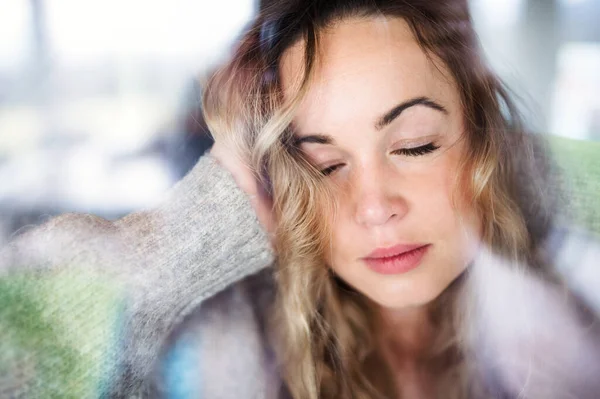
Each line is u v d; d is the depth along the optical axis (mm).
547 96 761
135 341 581
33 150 853
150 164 832
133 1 808
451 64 642
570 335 759
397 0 604
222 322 755
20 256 560
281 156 651
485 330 768
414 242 660
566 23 757
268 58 656
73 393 541
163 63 797
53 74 845
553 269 762
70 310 547
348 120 617
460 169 668
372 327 786
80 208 838
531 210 754
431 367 792
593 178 758
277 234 684
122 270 571
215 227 608
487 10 702
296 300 733
